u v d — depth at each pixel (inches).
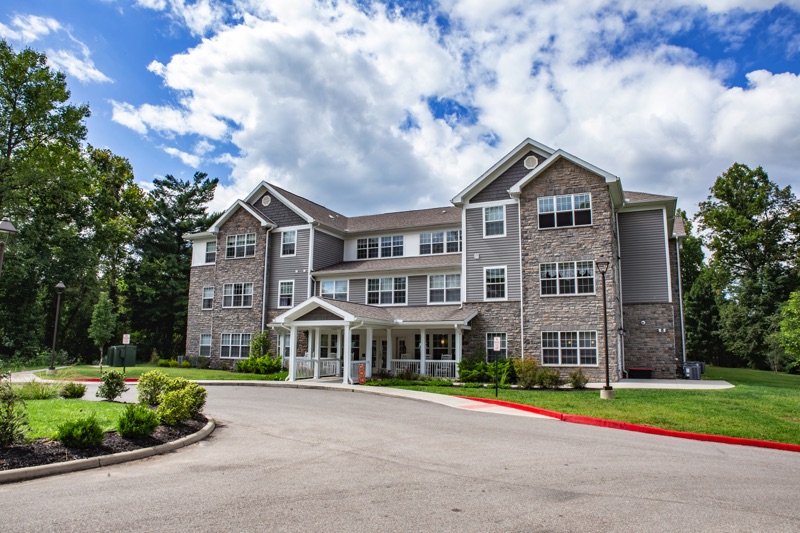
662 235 1021.2
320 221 1259.8
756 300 1769.2
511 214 1030.4
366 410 572.7
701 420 496.4
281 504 232.1
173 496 244.1
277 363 1138.7
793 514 227.3
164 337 1958.7
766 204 1797.5
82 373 1079.6
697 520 216.8
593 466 316.2
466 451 357.7
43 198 1419.8
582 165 946.1
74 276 1444.4
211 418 482.9
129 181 1971.0
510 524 208.1
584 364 906.7
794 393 694.5
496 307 1012.5
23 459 296.7
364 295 1184.8
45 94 1354.6
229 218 1342.3
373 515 217.6
